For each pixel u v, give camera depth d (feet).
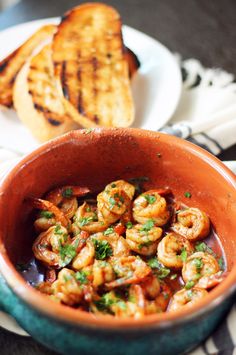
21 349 1.47
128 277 1.40
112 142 1.66
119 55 2.25
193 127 1.96
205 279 1.42
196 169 1.63
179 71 2.27
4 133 2.10
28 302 1.25
